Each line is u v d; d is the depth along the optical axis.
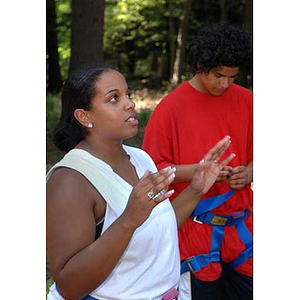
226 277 3.04
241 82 12.70
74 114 2.10
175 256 2.15
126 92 2.11
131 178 2.17
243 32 2.75
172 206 2.41
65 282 1.96
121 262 2.04
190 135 2.84
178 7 18.16
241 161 2.92
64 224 1.97
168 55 18.92
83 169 2.03
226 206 2.88
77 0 8.95
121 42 19.42
